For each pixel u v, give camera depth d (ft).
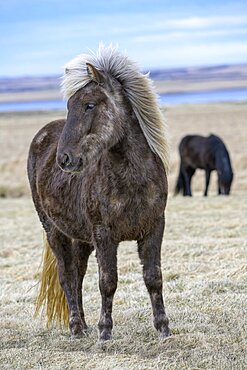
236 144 189.57
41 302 36.76
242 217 74.74
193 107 416.05
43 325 37.11
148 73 31.12
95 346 31.12
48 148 36.81
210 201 93.25
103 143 28.55
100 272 29.96
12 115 426.10
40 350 31.76
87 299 42.14
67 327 36.01
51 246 35.73
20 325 37.04
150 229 29.73
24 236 72.43
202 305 37.47
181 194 117.80
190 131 244.63
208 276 45.85
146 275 30.27
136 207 28.96
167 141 31.01
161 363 27.99
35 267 54.39
